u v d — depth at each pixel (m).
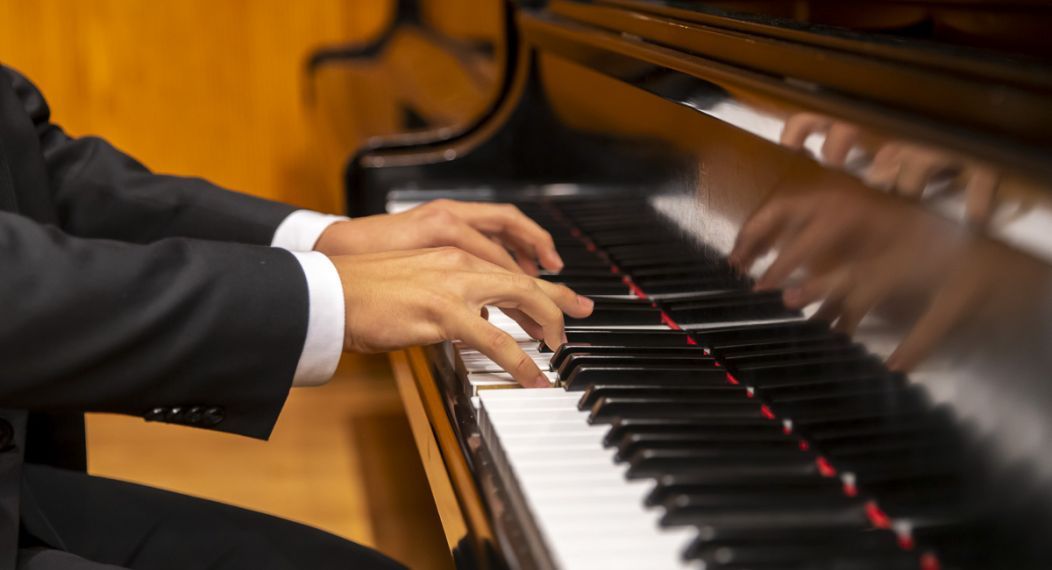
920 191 0.66
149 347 0.82
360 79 3.11
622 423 0.77
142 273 0.82
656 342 1.00
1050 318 0.57
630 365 0.92
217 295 0.83
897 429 0.70
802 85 0.81
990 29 0.98
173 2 3.66
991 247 0.62
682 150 1.07
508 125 1.68
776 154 0.88
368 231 1.13
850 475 0.72
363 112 2.67
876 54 0.73
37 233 0.82
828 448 0.74
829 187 0.79
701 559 0.59
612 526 0.63
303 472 2.44
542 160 1.62
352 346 0.87
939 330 0.66
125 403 0.84
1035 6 0.93
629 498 0.67
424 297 0.87
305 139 3.81
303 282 0.86
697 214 1.03
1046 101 0.56
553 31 1.49
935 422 0.67
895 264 0.71
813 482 0.70
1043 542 0.58
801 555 0.60
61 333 0.80
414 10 3.59
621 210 1.24
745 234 0.93
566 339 0.97
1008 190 0.58
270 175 3.83
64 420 1.22
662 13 1.16
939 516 0.65
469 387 0.91
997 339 0.61
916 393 0.69
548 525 0.63
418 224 1.11
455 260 0.89
